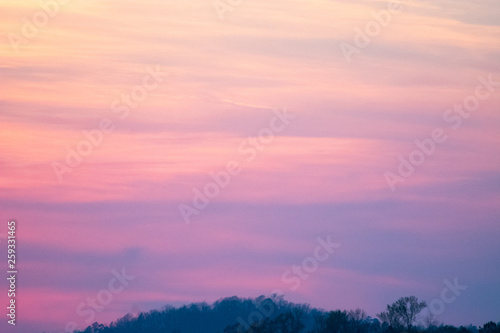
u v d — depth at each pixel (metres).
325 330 125.25
